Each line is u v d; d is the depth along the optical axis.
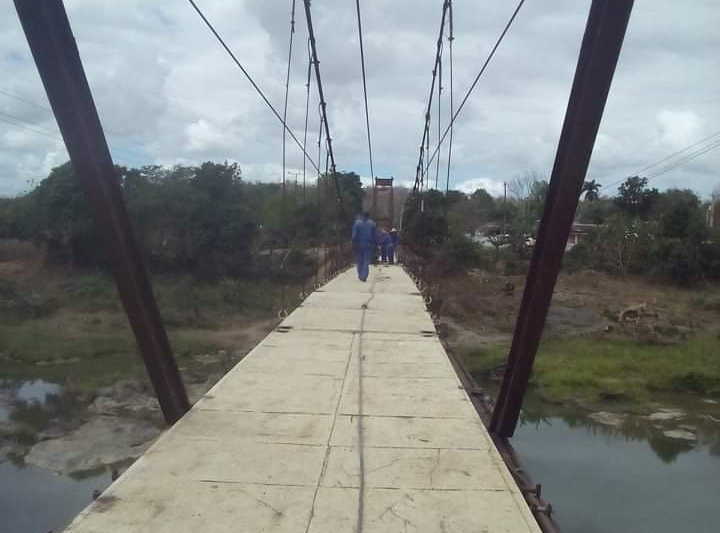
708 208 55.75
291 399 4.96
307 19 10.78
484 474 3.53
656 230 45.06
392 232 25.84
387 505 3.14
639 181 57.84
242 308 32.50
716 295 37.84
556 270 3.61
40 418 18.02
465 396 5.11
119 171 37.56
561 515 12.98
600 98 3.18
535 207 49.94
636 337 28.34
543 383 22.17
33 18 2.99
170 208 36.59
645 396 21.23
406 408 4.77
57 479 14.12
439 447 3.95
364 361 6.33
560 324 31.08
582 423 18.84
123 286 3.73
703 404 20.69
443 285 34.56
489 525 2.95
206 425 4.29
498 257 44.53
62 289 34.88
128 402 19.38
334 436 4.12
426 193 31.77
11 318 31.00
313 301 11.16
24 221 39.59
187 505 3.10
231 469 3.55
